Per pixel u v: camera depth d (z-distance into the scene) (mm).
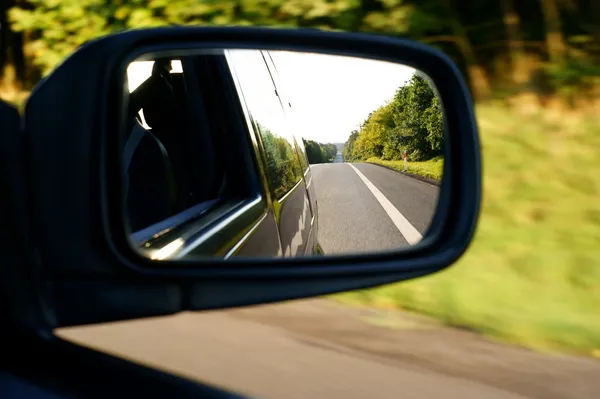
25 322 908
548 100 6930
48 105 941
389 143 2545
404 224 2723
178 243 1504
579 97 6844
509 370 2928
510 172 5750
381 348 3125
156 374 952
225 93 2219
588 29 7270
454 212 1684
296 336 3229
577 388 2770
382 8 6793
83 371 905
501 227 4875
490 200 5320
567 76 6930
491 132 6426
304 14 6434
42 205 921
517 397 2648
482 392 2684
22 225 903
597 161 5750
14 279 895
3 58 7348
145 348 2947
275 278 1204
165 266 1044
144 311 1019
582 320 3574
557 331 3430
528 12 7406
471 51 7375
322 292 1271
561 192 5336
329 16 6602
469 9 7379
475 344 3264
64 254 928
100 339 3027
